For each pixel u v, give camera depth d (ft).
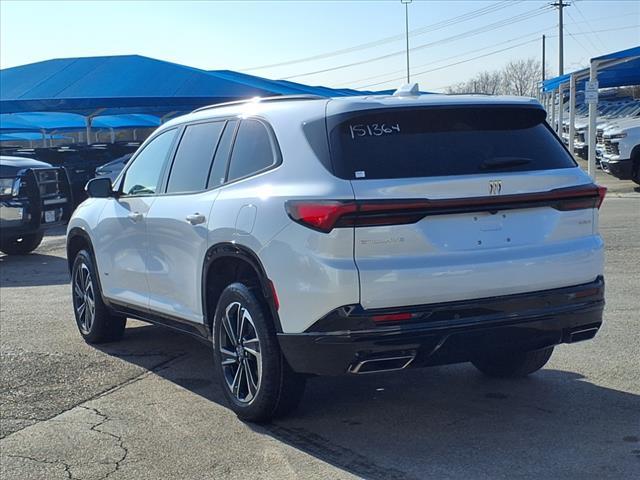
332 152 15.74
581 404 17.85
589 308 16.51
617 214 52.47
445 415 17.57
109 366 22.58
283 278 15.75
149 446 16.46
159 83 80.89
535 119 17.31
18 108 74.49
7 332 27.04
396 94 17.30
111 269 23.29
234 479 14.67
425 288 14.98
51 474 15.24
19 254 48.60
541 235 16.15
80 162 75.56
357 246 14.90
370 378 20.53
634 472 14.16
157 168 21.76
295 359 15.87
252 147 17.97
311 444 16.19
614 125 68.44
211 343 19.06
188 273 19.30
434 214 15.20
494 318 15.46
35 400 19.69
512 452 15.29
